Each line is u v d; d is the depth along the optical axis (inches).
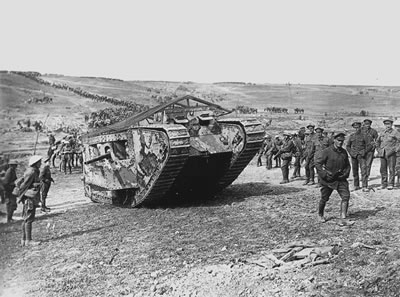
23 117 1272.1
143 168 455.8
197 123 489.1
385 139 516.1
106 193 529.3
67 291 249.6
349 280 237.1
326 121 1448.1
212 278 257.3
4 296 240.5
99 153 534.3
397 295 211.5
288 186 592.7
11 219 342.0
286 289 234.4
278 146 804.0
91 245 345.1
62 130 1237.7
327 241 313.4
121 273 278.1
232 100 2308.1
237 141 492.4
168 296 237.9
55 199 595.5
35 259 308.2
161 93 2292.1
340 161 372.8
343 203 375.6
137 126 466.9
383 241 308.3
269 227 367.9
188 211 446.6
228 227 376.5
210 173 512.7
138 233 373.7
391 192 498.0
